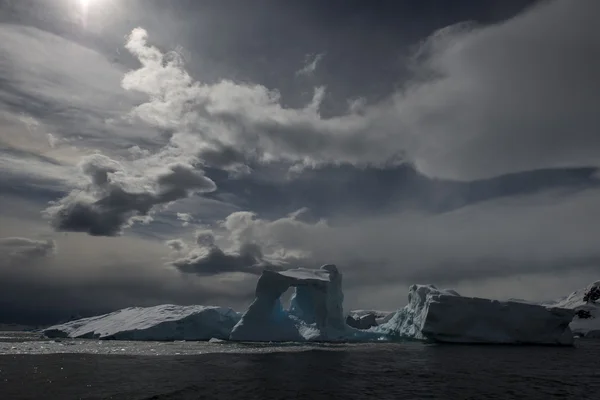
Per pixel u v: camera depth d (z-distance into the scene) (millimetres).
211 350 52562
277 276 77375
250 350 53062
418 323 81062
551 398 26000
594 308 158375
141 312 89750
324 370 36188
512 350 62094
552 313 74312
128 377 30906
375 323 123000
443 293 79625
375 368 38188
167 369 35344
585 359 49625
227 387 27672
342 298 89812
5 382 28250
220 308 89750
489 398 25594
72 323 95312
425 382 30875
